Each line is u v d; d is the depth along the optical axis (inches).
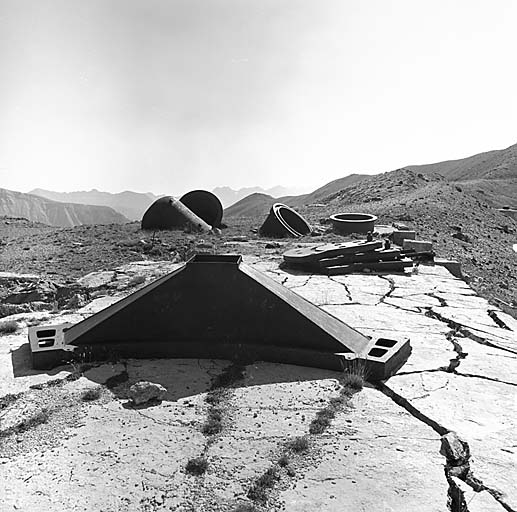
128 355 205.2
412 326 260.1
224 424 154.3
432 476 127.6
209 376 189.0
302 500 118.3
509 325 262.2
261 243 613.0
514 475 127.1
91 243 610.5
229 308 207.9
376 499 118.6
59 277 415.2
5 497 119.0
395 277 391.2
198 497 119.6
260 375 190.1
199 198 860.6
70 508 115.4
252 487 123.0
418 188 1348.4
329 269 402.9
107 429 151.2
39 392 175.9
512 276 603.5
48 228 943.0
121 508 115.6
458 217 960.9
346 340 208.1
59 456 136.5
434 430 152.1
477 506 115.3
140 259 499.8
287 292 225.9
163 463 133.5
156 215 749.9
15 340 233.3
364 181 1717.5
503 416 159.9
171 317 208.5
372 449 140.5
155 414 160.7
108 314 214.5
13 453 138.0
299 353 199.8
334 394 175.6
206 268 208.5
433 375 194.1
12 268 454.6
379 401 172.4
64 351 200.2
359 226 668.7
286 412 162.4
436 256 504.1
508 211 1419.8
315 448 140.8
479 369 199.9
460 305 304.7
